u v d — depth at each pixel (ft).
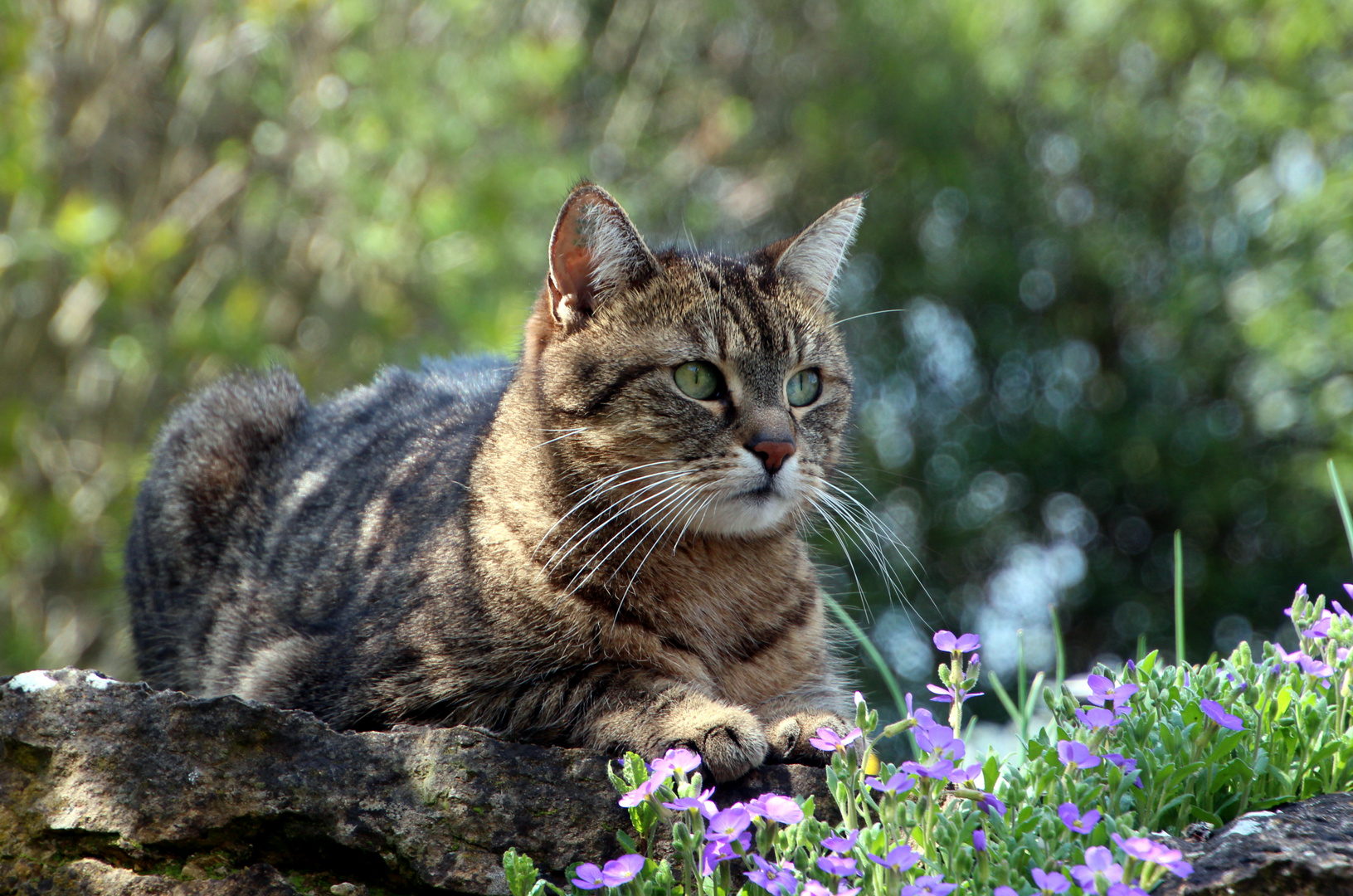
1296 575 50.16
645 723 9.93
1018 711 15.40
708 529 11.62
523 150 31.63
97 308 28.55
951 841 7.67
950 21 53.52
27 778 8.63
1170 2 50.55
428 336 29.76
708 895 7.75
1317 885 7.39
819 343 12.86
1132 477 52.60
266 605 13.56
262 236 31.42
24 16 27.84
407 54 30.14
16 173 26.16
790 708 11.60
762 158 54.13
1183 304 50.19
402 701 10.88
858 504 13.16
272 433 16.10
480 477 11.91
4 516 27.78
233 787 8.70
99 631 28.84
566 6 40.34
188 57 29.63
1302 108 47.47
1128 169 55.47
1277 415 47.85
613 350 11.73
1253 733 9.00
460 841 8.77
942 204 56.59
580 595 11.03
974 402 55.98
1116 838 7.02
